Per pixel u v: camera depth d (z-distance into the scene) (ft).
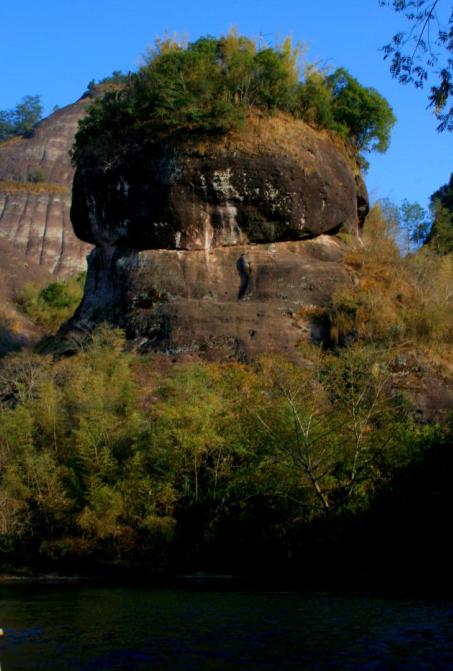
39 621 49.98
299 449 73.15
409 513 72.54
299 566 74.13
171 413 77.41
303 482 74.90
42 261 294.05
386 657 38.88
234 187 108.27
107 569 77.66
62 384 96.12
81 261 299.38
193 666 37.99
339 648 40.88
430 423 86.89
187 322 102.89
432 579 69.10
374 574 71.15
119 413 86.53
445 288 107.14
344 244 115.96
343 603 55.21
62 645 42.78
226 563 76.43
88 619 50.47
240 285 107.76
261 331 100.78
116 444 81.15
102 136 115.14
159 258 109.81
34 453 83.41
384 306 100.68
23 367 104.78
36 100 459.32
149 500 77.30
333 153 116.47
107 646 42.37
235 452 78.84
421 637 43.09
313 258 110.73
